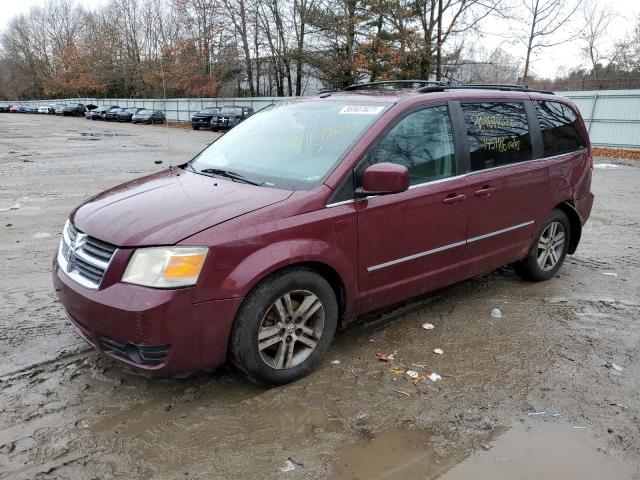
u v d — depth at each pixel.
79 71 73.19
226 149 4.33
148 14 58.91
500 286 5.25
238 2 41.28
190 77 45.81
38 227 7.15
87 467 2.61
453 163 4.14
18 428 2.88
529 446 2.84
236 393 3.27
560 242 5.41
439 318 4.43
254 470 2.61
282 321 3.25
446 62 29.33
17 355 3.66
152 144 22.19
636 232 7.66
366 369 3.58
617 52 36.03
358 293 3.62
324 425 2.97
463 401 3.24
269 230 3.10
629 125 22.25
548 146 5.05
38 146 20.53
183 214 3.10
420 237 3.89
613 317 4.53
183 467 2.62
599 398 3.30
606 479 2.61
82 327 3.11
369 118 3.78
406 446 2.82
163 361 2.92
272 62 41.88
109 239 2.98
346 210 3.43
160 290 2.83
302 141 3.92
